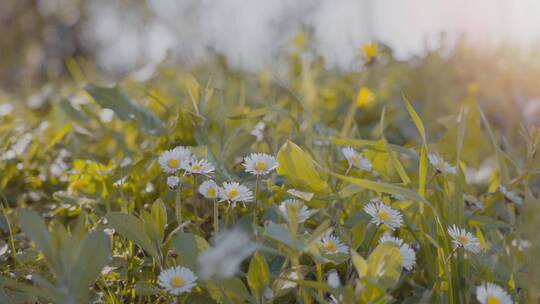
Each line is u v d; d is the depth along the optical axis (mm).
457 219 538
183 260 476
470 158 667
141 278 516
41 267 527
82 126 801
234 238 390
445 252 511
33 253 521
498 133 942
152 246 495
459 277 505
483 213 617
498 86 1094
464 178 589
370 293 438
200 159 561
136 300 523
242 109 836
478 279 508
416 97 1075
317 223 568
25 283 524
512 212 610
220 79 1330
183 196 614
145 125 685
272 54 1346
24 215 428
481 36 1211
